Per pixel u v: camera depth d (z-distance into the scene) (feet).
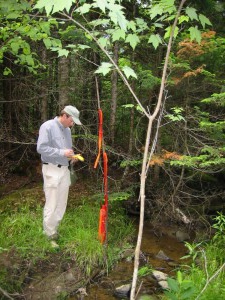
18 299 10.46
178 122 16.03
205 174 18.63
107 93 25.16
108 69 5.49
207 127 14.16
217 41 14.65
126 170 18.79
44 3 4.95
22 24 10.89
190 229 17.11
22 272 11.59
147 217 18.33
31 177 21.75
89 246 13.37
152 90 16.83
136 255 4.99
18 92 21.49
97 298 11.25
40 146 12.06
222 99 13.08
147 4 17.28
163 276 12.32
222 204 18.04
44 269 12.21
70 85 19.93
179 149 16.56
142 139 20.12
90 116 22.39
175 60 14.90
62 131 12.56
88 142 19.66
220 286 10.22
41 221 14.67
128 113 22.91
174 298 5.67
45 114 21.71
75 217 15.80
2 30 11.11
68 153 12.16
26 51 11.56
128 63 14.60
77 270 12.46
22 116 22.97
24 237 13.33
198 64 15.44
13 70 21.74
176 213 17.51
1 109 24.73
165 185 18.92
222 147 14.29
